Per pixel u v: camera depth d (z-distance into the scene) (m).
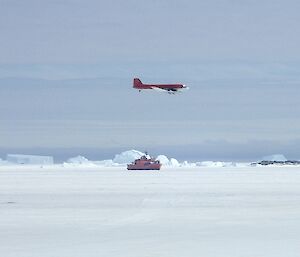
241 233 65.75
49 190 139.88
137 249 56.34
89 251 55.53
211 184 163.75
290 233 65.50
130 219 79.44
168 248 56.81
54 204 102.12
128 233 66.19
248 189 138.88
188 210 90.88
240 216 82.12
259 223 74.12
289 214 83.81
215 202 104.06
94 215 84.69
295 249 56.06
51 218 81.00
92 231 67.94
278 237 62.78
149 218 80.56
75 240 61.66
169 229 69.38
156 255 53.62
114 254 54.03
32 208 95.06
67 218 81.06
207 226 71.81
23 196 120.69
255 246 57.59
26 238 63.16
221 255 53.50
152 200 109.62
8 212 89.19
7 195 123.50
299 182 172.88
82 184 168.25
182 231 67.62
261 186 151.25
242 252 54.75
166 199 111.69
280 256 52.88
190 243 59.41
